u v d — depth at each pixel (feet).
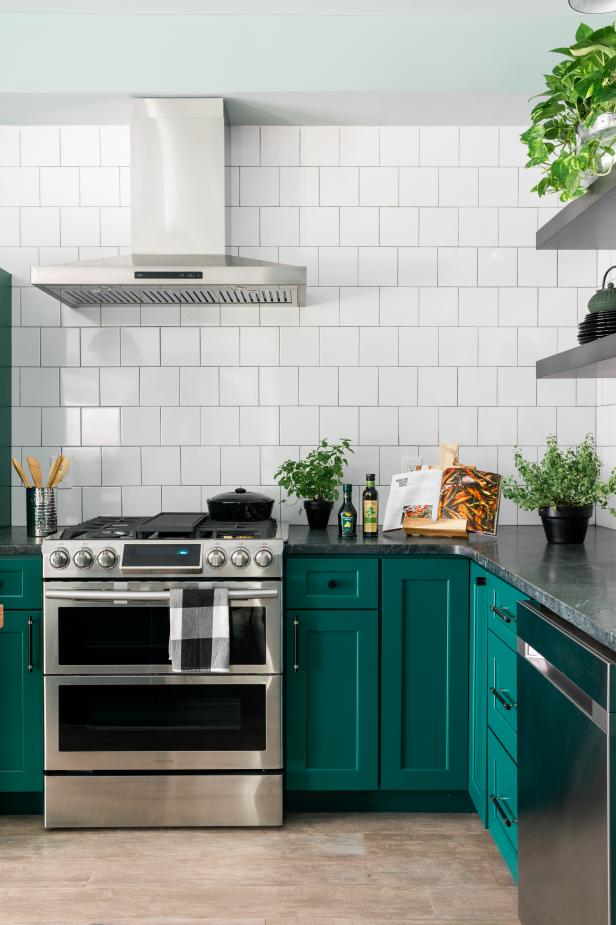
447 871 7.52
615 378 10.00
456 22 9.57
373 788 8.54
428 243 10.52
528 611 5.81
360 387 10.58
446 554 8.48
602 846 4.17
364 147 10.49
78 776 8.32
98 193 10.43
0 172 10.43
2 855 7.83
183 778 8.32
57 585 8.20
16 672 8.46
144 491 10.57
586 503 8.66
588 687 4.41
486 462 10.62
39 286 8.94
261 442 10.58
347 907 6.91
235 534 8.54
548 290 10.57
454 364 10.59
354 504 10.62
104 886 7.25
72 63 9.50
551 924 5.11
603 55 5.97
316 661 8.49
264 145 10.46
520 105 9.88
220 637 8.04
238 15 9.53
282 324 10.53
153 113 9.64
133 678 8.26
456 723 8.49
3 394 10.19
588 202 7.08
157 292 9.50
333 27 9.55
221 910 6.87
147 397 10.55
